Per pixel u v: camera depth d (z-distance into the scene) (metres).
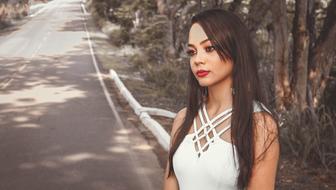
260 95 1.41
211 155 1.36
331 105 9.50
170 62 19.12
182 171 1.43
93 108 12.09
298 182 5.92
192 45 1.42
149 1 26.08
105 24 43.66
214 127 1.41
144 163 7.32
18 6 61.28
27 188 6.16
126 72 19.97
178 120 1.64
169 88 15.06
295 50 8.95
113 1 41.31
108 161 7.40
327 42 8.93
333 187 5.77
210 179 1.36
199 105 1.52
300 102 8.80
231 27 1.38
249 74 1.39
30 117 10.82
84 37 37.41
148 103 12.86
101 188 6.17
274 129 1.36
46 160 7.40
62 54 26.72
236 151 1.33
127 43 31.28
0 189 6.11
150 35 21.88
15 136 8.98
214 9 1.44
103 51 28.70
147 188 6.19
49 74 18.91
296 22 8.84
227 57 1.38
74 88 15.51
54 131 9.42
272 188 1.35
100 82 17.09
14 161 7.34
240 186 1.34
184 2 21.33
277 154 1.35
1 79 17.41
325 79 9.15
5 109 11.78
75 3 103.81
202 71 1.40
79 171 6.87
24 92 14.52
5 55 26.02
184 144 1.46
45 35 38.66
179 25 21.41
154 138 8.99
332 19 8.89
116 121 10.51
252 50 1.41
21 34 39.41
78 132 9.35
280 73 9.05
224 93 1.44
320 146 6.86
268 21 11.91
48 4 97.94
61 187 6.19
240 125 1.34
